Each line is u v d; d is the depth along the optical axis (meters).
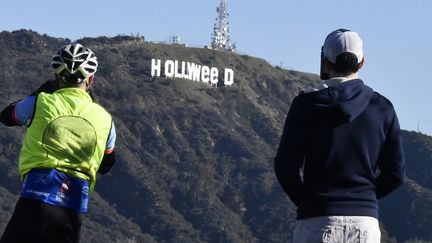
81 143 7.16
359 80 7.26
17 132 137.88
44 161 7.08
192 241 122.50
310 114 7.13
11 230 7.02
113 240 117.00
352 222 7.00
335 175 7.09
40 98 7.20
